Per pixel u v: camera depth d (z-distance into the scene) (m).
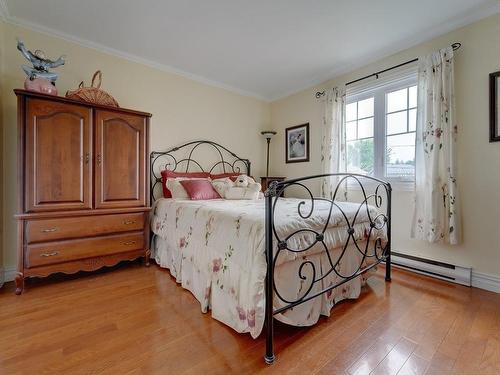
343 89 2.92
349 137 3.00
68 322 1.50
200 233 1.80
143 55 2.73
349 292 1.83
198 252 1.78
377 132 2.71
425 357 1.22
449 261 2.17
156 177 2.94
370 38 2.39
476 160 2.02
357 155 2.92
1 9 1.98
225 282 1.46
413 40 2.38
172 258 2.27
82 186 2.09
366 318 1.58
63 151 2.01
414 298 1.84
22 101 1.84
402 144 2.52
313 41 2.45
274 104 3.98
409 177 2.45
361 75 2.86
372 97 2.78
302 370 1.14
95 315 1.58
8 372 1.10
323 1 1.90
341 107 2.93
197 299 1.79
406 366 1.16
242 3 1.93
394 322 1.53
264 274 1.23
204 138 3.35
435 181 2.10
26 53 1.91
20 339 1.33
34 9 2.00
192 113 3.24
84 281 2.13
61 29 2.27
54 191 1.97
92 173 2.14
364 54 2.69
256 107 3.92
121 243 2.31
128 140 2.34
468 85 2.06
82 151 2.09
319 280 1.53
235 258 1.42
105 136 2.21
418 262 2.31
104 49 2.56
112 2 1.92
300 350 1.27
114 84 2.65
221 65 2.96
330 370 1.14
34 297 1.82
